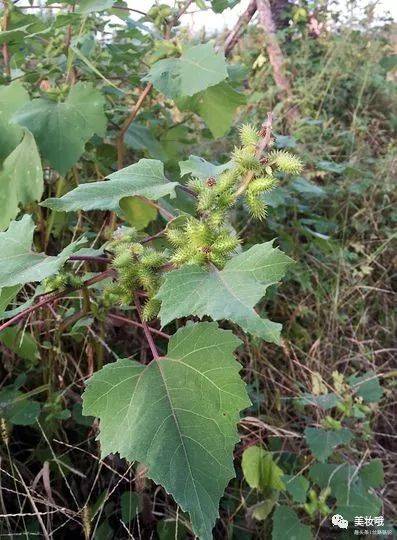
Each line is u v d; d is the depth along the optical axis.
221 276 0.27
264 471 0.47
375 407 0.56
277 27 1.30
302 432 0.57
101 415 0.28
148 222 0.57
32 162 0.51
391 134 1.14
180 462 0.25
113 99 0.70
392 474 0.54
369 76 1.16
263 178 0.29
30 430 0.52
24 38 0.55
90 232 0.61
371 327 0.71
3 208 0.52
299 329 0.66
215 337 0.29
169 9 0.60
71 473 0.49
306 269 0.74
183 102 0.59
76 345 0.55
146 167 0.39
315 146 0.90
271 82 1.13
